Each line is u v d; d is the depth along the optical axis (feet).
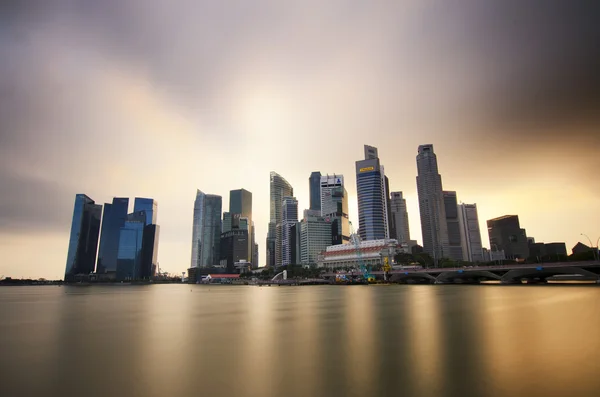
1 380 111.45
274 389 98.99
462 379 103.35
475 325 199.93
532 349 138.21
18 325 240.94
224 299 536.42
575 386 96.02
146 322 248.73
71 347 160.97
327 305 369.50
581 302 323.78
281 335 182.91
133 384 105.91
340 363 123.75
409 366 117.70
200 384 104.68
